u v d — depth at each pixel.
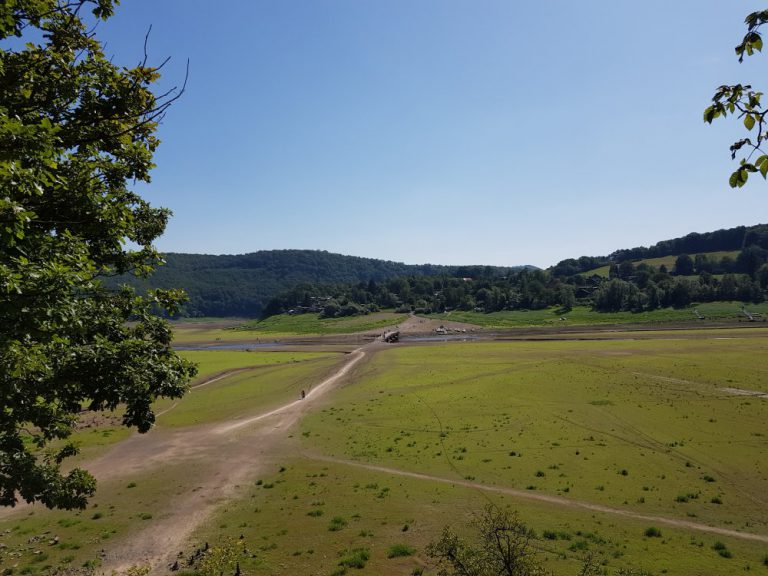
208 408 58.94
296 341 158.75
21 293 8.03
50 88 10.77
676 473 31.50
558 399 53.16
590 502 27.56
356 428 47.06
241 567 21.59
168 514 28.70
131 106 11.97
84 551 24.09
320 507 28.66
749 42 5.77
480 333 155.62
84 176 11.58
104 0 11.38
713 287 178.12
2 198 8.02
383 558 21.77
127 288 14.58
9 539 25.64
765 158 5.96
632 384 57.78
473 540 22.34
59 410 12.93
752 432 38.59
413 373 76.81
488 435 42.00
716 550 21.61
